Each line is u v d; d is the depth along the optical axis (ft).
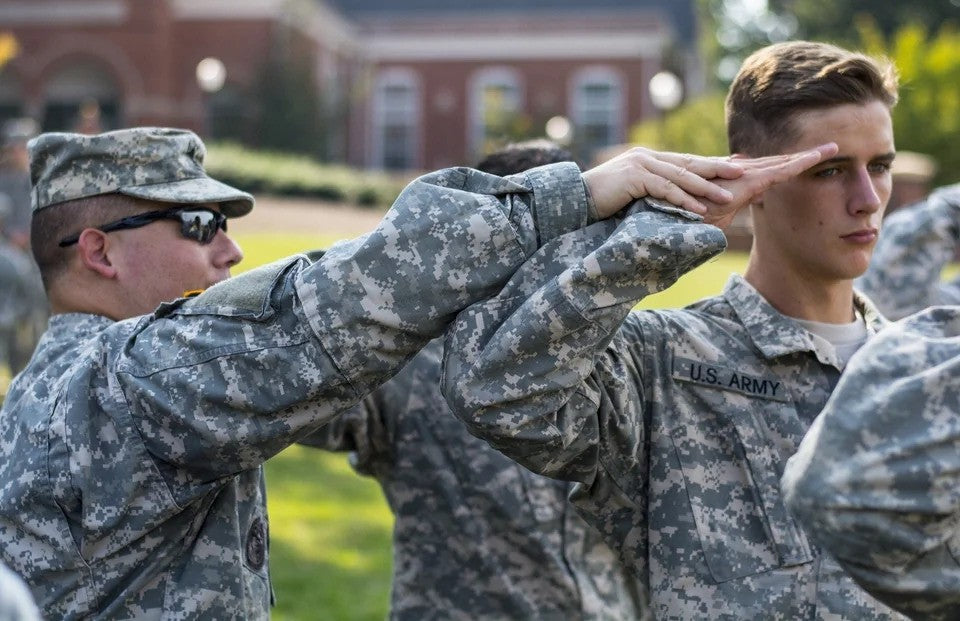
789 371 7.57
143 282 7.88
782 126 7.41
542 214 6.44
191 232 7.96
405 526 9.50
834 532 4.98
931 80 66.95
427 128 113.39
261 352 6.38
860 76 7.33
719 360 7.53
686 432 7.34
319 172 76.74
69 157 7.82
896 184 28.25
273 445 6.52
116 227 7.82
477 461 9.27
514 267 6.39
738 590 6.98
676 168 6.49
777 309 7.80
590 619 9.22
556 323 6.12
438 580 9.34
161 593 6.80
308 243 49.16
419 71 113.39
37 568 6.79
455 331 6.31
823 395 7.54
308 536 19.48
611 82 110.22
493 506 9.21
